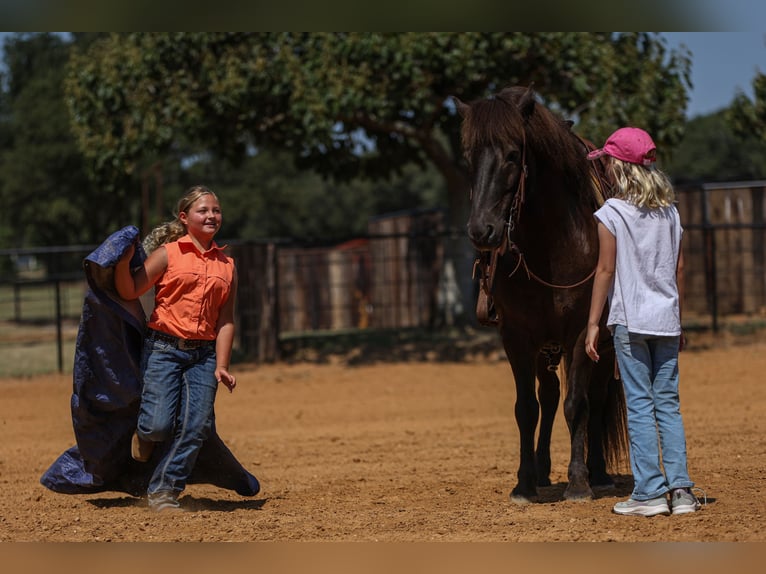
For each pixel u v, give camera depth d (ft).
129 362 22.15
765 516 19.24
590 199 22.48
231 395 53.83
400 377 59.00
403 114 70.23
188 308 21.80
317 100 61.36
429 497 24.14
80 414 22.36
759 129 73.31
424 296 82.89
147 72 64.54
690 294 85.76
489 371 60.13
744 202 84.43
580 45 62.28
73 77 68.33
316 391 54.70
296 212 196.75
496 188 20.42
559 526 19.20
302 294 91.20
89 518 21.77
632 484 25.12
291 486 27.07
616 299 20.02
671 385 20.08
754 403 43.27
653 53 64.54
